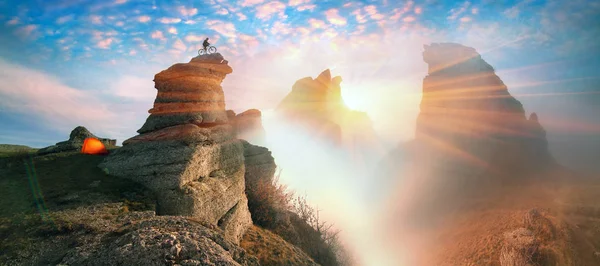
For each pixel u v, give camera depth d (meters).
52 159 13.53
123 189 11.48
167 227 8.00
